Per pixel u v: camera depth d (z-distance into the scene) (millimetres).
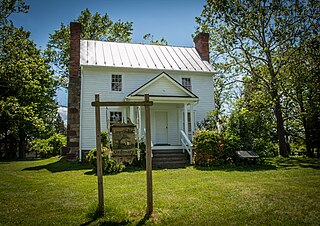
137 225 4961
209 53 22188
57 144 30469
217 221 5047
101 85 17766
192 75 19906
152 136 18500
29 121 23359
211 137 13828
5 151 29359
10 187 8766
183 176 10312
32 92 26641
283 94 19719
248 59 19109
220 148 13766
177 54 21953
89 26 32062
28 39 23484
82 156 16672
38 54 29250
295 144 27781
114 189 8047
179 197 6836
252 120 22000
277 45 18109
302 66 18156
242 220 5070
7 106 21094
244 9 17859
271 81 18250
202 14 19531
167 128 18906
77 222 5223
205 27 19906
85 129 17031
